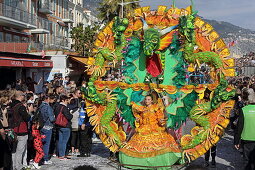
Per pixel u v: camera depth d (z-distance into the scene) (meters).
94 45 8.08
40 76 19.67
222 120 7.45
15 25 25.80
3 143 6.53
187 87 7.72
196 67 8.16
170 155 7.20
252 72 23.70
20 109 7.38
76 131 9.70
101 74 8.03
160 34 7.48
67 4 44.78
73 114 9.52
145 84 7.84
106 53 7.88
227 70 7.39
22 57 16.42
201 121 7.52
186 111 7.81
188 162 7.53
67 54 21.14
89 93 7.85
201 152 7.53
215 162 8.14
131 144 7.66
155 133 7.61
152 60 7.83
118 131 8.09
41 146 8.05
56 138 9.34
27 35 29.28
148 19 7.77
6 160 6.56
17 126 7.39
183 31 7.37
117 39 7.85
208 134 7.47
